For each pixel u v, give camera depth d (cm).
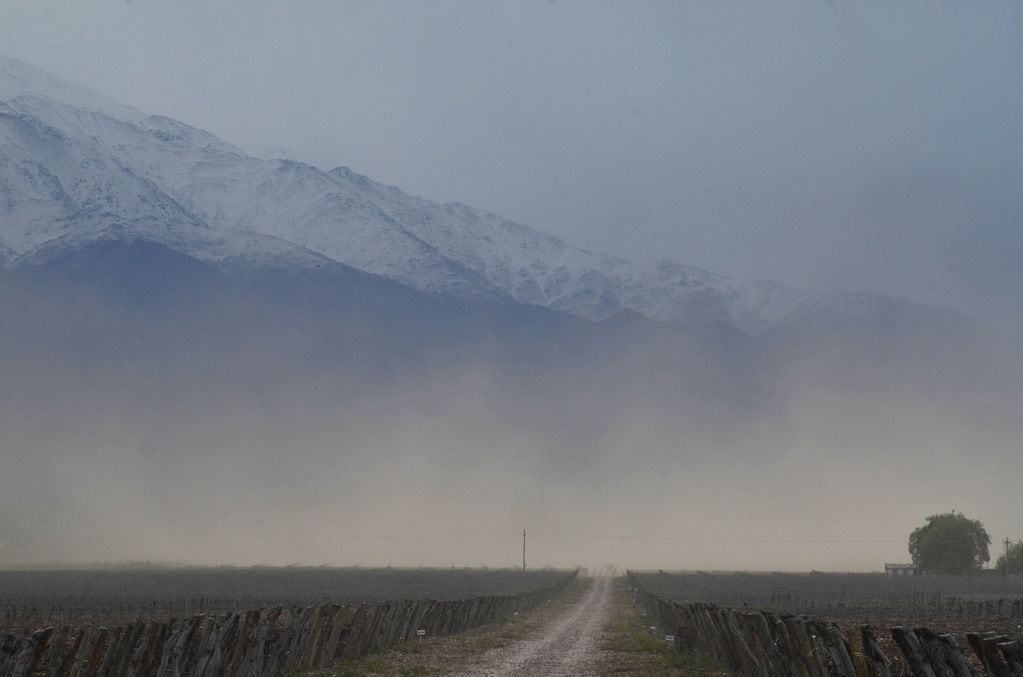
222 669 4631
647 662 6369
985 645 2903
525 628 10931
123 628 4406
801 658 4088
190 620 4488
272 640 5425
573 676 5681
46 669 4612
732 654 5575
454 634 9369
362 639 6619
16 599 15225
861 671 3634
